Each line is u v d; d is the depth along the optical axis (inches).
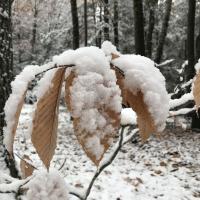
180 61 828.6
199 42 438.9
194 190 317.7
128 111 35.0
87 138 16.6
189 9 508.1
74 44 713.6
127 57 19.6
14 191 40.4
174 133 459.2
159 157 396.2
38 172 37.5
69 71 18.0
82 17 1120.2
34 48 1215.6
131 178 327.6
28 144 313.9
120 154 400.8
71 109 17.0
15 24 1216.8
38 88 18.7
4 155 163.5
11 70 203.9
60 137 424.2
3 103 183.5
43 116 18.4
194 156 396.5
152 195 300.4
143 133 18.4
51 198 35.9
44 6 1250.0
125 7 1021.2
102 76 17.6
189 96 34.3
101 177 319.3
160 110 18.2
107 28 791.7
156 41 1027.3
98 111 17.0
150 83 18.6
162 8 932.0
